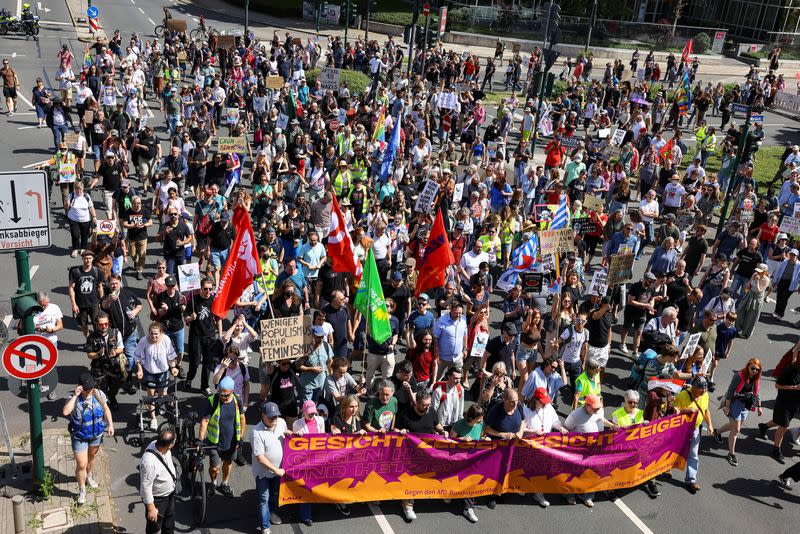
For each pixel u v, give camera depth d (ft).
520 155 78.43
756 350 58.13
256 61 126.11
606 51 185.78
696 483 41.22
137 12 182.80
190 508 35.35
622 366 52.65
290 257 57.16
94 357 40.22
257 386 45.57
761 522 38.47
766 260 65.62
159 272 44.42
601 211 66.08
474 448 36.19
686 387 40.73
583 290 62.54
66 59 105.09
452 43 185.78
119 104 86.38
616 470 38.42
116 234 53.47
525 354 44.01
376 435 34.76
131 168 80.18
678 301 52.80
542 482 37.68
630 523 37.29
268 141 77.00
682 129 127.24
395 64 142.10
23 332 33.78
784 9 192.75
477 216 65.57
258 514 35.12
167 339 39.88
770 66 173.68
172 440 31.48
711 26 211.00
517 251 52.08
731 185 75.31
